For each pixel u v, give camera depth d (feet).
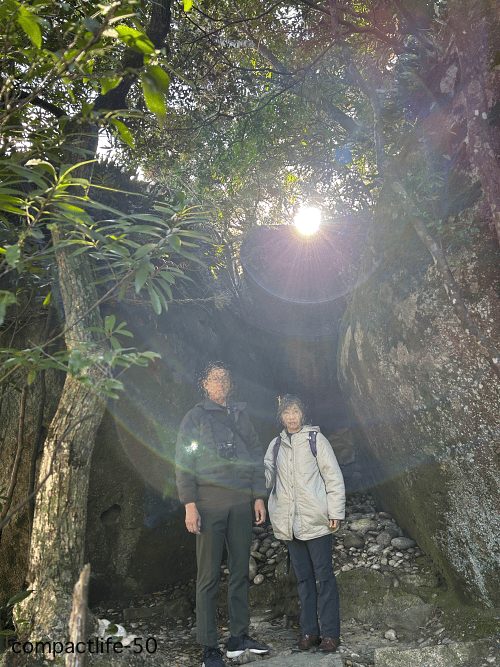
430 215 11.11
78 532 8.22
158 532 13.60
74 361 5.75
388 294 12.39
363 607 11.80
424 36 12.48
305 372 26.35
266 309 27.81
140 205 15.05
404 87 12.62
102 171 14.21
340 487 11.11
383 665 9.14
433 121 12.28
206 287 19.40
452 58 11.89
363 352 13.50
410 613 11.21
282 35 18.83
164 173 20.83
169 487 13.89
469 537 10.69
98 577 12.85
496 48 10.31
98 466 12.76
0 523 6.59
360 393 14.42
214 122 20.63
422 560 12.43
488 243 10.42
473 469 10.47
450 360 10.72
